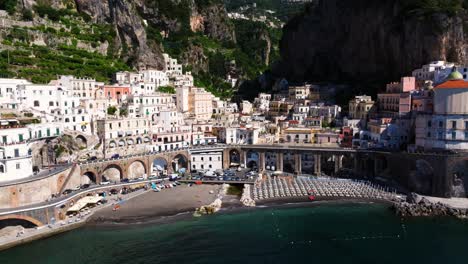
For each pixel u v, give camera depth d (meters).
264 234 98.31
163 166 156.75
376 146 154.62
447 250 89.50
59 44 199.38
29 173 111.00
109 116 159.75
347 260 85.06
